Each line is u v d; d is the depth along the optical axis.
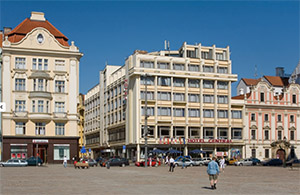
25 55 67.44
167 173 40.72
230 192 20.50
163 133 75.94
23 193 20.03
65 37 71.69
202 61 80.12
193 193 19.94
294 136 86.12
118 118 84.38
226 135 80.75
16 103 66.50
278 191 21.09
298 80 93.62
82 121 118.38
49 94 67.75
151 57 76.94
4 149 64.94
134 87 76.06
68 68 69.56
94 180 29.61
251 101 83.31
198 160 67.00
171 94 76.88
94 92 105.50
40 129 67.44
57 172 42.62
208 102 79.81
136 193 19.92
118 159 65.12
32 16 71.44
